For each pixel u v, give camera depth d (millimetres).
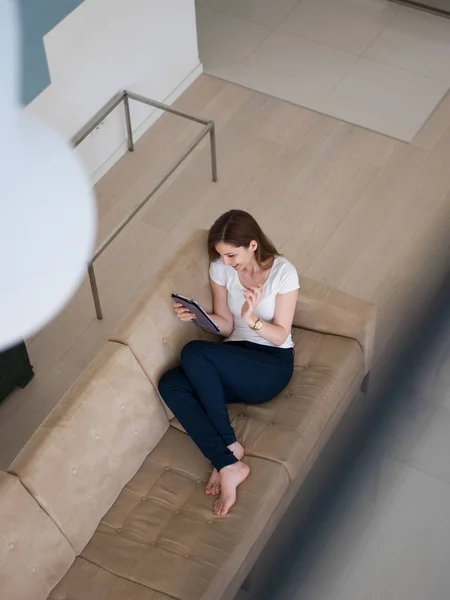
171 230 3924
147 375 2596
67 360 3404
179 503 2484
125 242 3873
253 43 4914
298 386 2738
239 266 2623
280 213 3963
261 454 2545
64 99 3729
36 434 2330
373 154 4234
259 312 2719
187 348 2629
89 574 2332
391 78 4652
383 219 3904
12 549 2178
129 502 2500
